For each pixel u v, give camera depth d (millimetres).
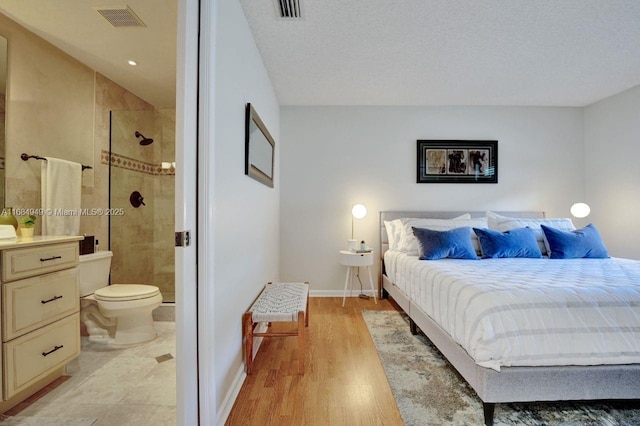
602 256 2898
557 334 1479
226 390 1632
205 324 1360
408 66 2885
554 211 3982
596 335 1482
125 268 3096
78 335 1915
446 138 3971
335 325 2895
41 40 2271
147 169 3420
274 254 3512
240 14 1958
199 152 1366
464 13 2109
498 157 3984
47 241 1679
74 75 2553
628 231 3457
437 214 3898
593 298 1568
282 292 2502
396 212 3906
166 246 3498
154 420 1505
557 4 2020
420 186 3973
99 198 2805
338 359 2201
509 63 2828
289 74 3047
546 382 1465
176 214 1259
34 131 2229
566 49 2582
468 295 1693
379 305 3555
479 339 1512
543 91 3490
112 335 2527
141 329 2434
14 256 1492
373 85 3324
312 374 1991
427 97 3674
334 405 1660
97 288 2586
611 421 1526
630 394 1478
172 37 2266
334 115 3963
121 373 1965
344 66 2881
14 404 1612
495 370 1462
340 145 3965
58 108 2416
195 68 1341
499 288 1689
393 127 3973
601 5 2029
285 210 3951
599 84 3303
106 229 2887
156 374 1953
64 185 2340
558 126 3975
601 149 3760
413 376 1960
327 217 3955
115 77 2889
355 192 3963
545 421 1528
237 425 1504
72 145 2541
